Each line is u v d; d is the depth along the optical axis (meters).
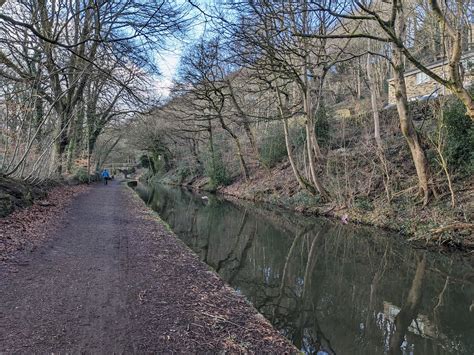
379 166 13.03
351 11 11.26
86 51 12.91
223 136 30.53
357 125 19.58
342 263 8.46
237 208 18.58
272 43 12.72
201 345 3.32
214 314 4.11
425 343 4.57
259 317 4.25
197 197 25.03
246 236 11.74
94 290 4.42
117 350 3.05
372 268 8.01
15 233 6.76
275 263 8.48
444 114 11.38
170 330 3.54
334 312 5.55
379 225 11.57
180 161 39.72
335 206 14.45
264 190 20.98
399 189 12.66
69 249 6.36
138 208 14.03
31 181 12.30
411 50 20.09
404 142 15.10
